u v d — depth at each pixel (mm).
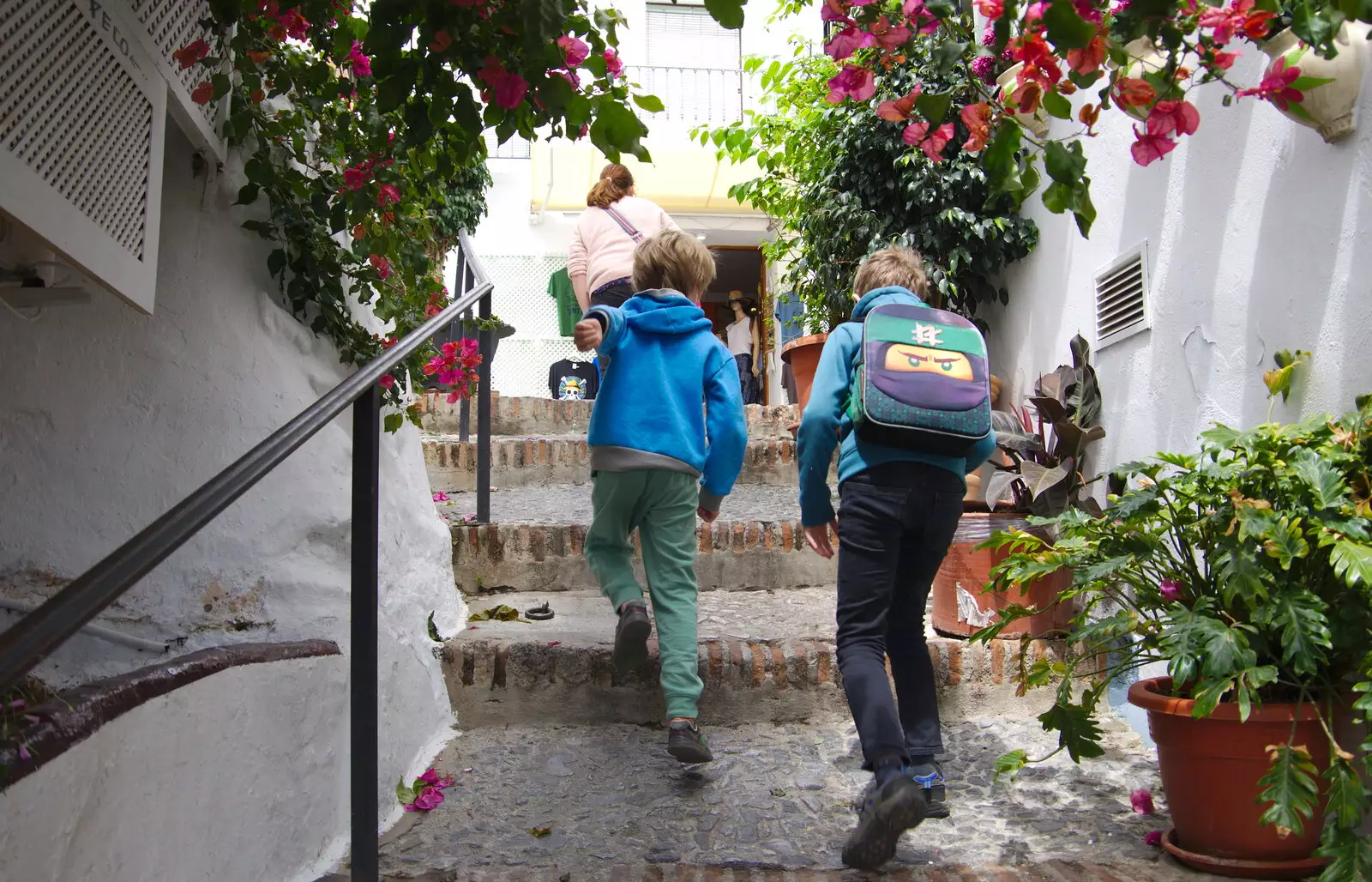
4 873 1166
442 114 1859
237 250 2521
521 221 10734
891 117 1638
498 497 5082
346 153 2574
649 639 3285
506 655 3109
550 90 1699
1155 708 2213
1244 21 1507
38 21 1493
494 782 2701
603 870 2221
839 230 4805
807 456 2451
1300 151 2424
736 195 5840
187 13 2090
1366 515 1987
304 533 2453
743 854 2324
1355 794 1857
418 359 3193
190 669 1656
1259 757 2105
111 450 2074
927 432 2328
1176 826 2289
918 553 2512
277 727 1963
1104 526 2436
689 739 2545
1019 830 2471
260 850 1863
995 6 1530
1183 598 2309
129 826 1447
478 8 1672
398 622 2873
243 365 2426
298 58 2436
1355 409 2230
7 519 1889
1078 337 3500
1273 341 2539
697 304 2949
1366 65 2174
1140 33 1511
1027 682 2496
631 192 5016
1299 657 1939
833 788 2688
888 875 2221
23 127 1452
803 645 3266
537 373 10625
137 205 1844
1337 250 2293
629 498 2697
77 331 2076
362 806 1883
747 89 10945
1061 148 1530
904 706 2531
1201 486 2221
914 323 2473
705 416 2811
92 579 1018
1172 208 3041
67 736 1304
